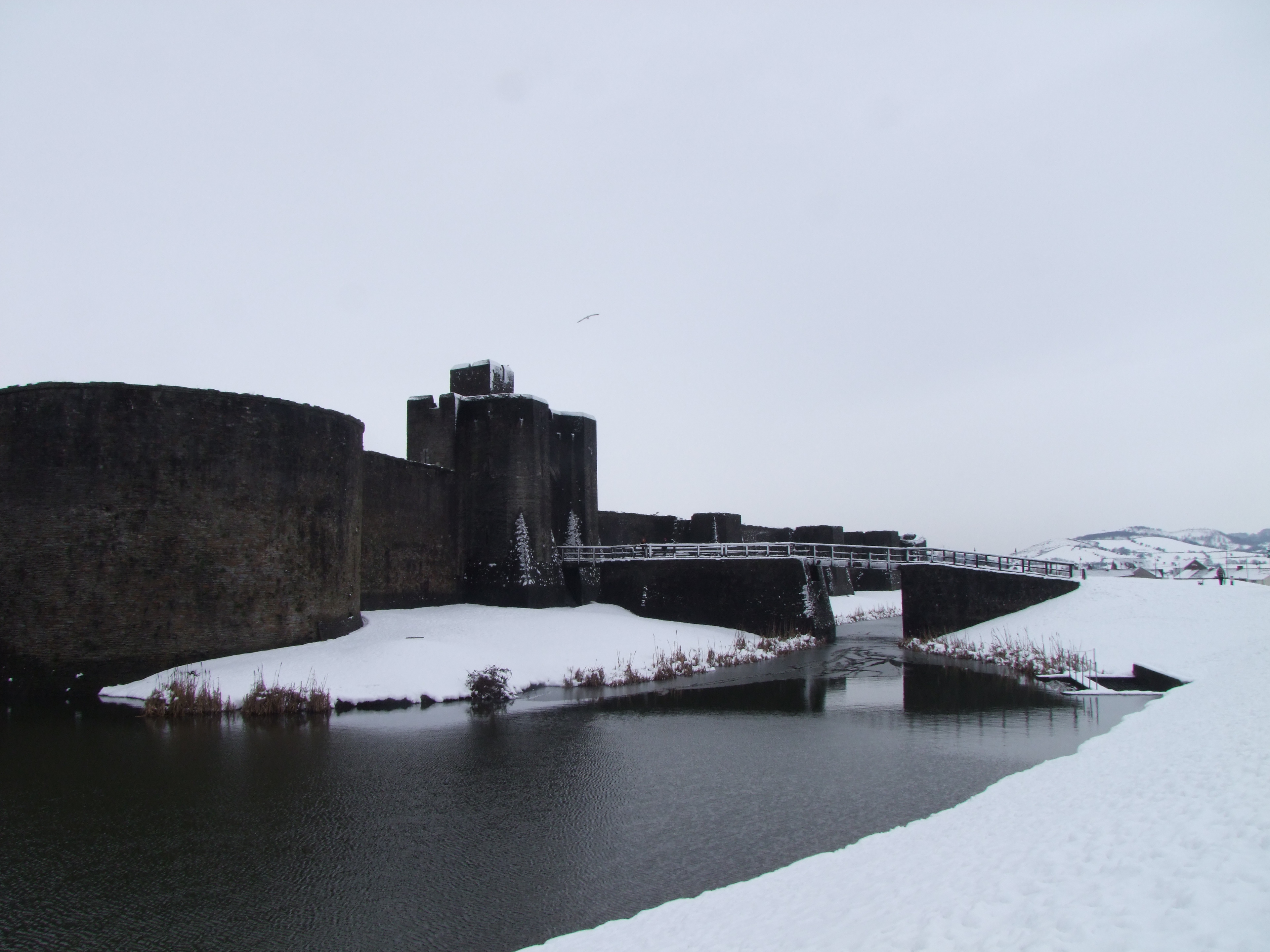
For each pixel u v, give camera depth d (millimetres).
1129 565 65000
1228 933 4543
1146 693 21125
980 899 6266
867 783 13508
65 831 11305
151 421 21719
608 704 20844
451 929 8453
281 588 23562
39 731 17234
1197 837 6457
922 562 36469
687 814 11984
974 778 13719
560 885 9516
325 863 10219
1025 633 30125
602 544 44625
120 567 21000
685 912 8039
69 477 20938
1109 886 5820
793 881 8477
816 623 35031
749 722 18516
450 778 13906
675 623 35562
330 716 19078
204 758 15133
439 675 21672
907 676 25297
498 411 36250
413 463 33594
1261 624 25625
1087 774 11086
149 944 8188
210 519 22312
